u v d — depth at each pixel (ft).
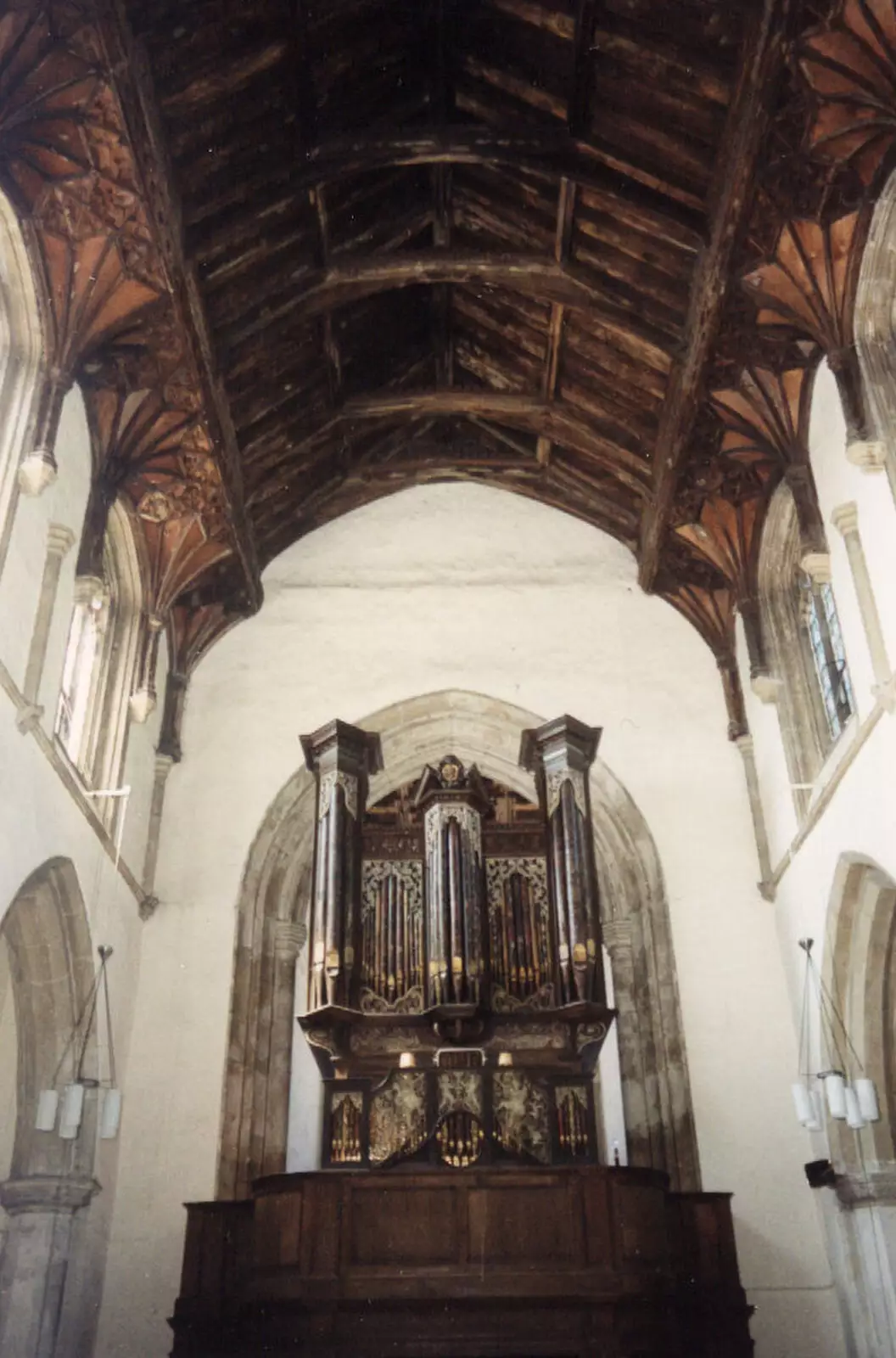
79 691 51.80
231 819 62.54
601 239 52.80
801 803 55.72
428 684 66.44
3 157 40.11
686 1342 47.01
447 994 51.37
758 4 39.50
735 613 65.31
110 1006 53.57
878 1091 51.08
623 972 60.59
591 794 63.67
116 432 52.01
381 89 50.19
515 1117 49.96
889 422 42.91
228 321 52.44
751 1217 52.65
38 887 46.96
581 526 71.31
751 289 47.67
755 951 58.80
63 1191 47.78
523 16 46.44
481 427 70.18
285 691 66.18
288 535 69.36
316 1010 50.31
